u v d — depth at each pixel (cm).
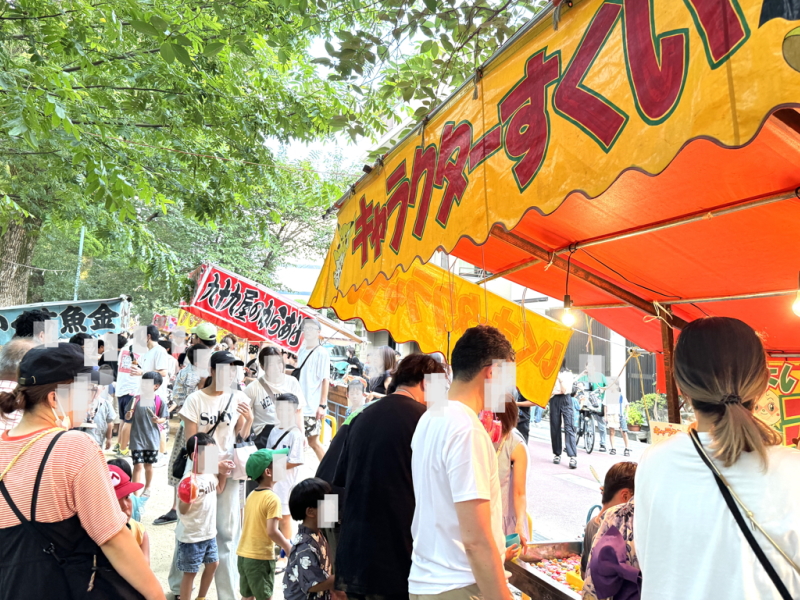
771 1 118
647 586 139
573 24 182
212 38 583
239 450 439
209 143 788
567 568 317
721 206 236
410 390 276
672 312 369
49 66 469
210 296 977
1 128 427
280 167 810
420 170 280
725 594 124
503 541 209
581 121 171
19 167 747
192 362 534
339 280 403
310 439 693
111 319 836
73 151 527
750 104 120
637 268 322
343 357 1847
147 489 670
